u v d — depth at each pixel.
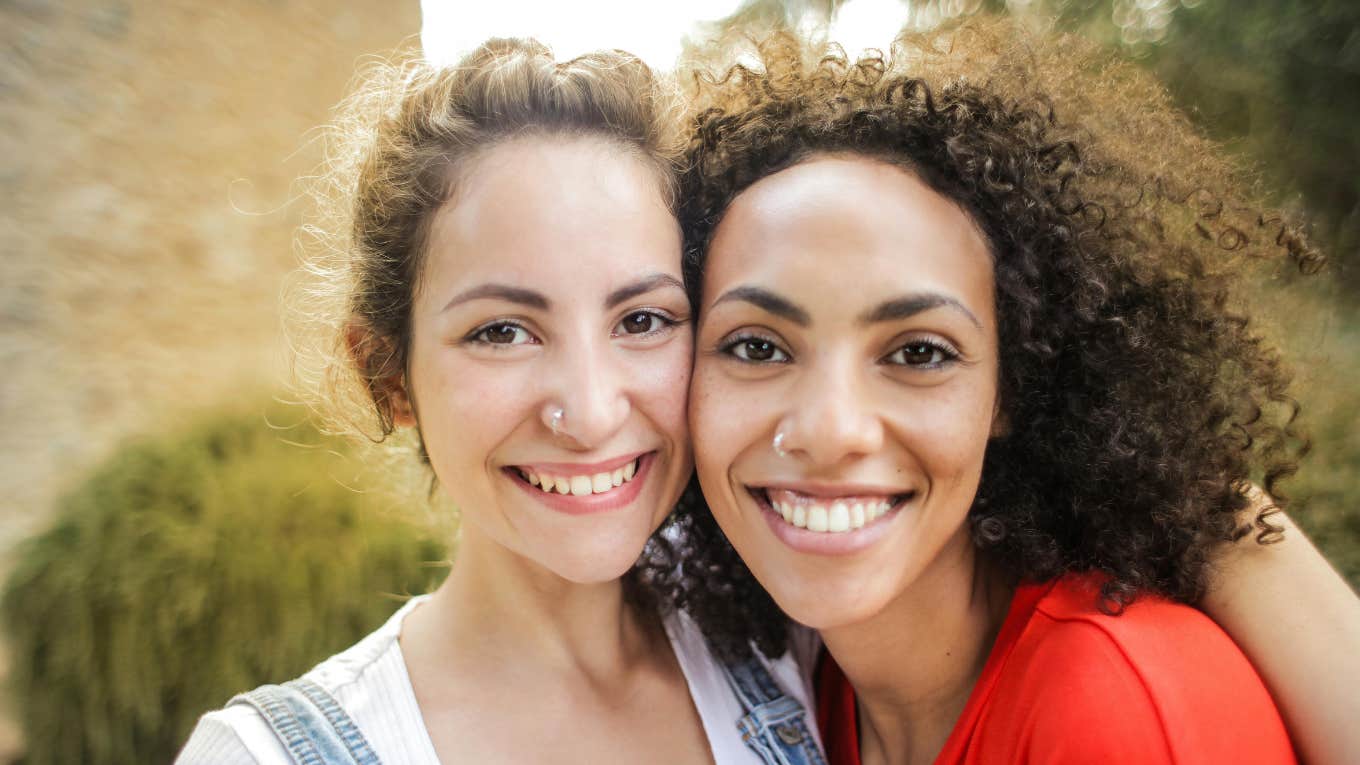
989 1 1.14
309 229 0.74
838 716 0.69
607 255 0.59
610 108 0.61
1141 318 0.64
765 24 0.79
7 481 1.88
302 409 1.20
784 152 0.61
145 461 1.09
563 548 0.60
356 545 1.07
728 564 0.67
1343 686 0.58
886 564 0.59
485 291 0.58
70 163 2.08
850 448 0.57
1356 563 1.16
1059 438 0.63
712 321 0.60
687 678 0.65
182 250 2.13
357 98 0.70
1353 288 1.68
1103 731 0.55
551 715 0.62
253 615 1.03
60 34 2.10
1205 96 2.00
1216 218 0.67
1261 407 0.66
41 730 1.02
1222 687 0.57
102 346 2.04
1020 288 0.60
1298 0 1.93
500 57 0.61
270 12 2.27
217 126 2.20
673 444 0.62
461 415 0.59
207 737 0.57
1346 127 1.93
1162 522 0.61
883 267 0.57
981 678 0.61
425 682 0.61
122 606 1.00
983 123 0.61
